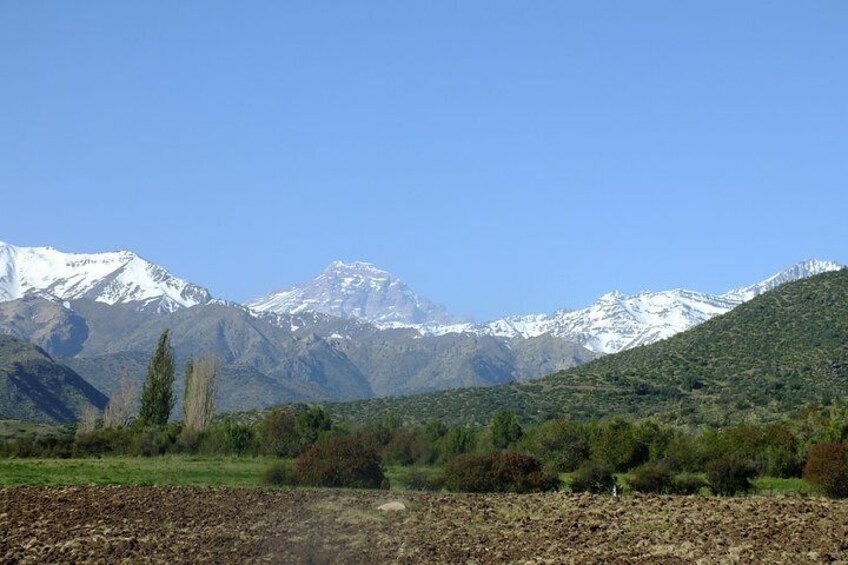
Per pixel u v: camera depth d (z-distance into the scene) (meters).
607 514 50.84
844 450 61.50
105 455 94.88
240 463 83.56
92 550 41.72
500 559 39.78
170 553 41.16
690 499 56.75
